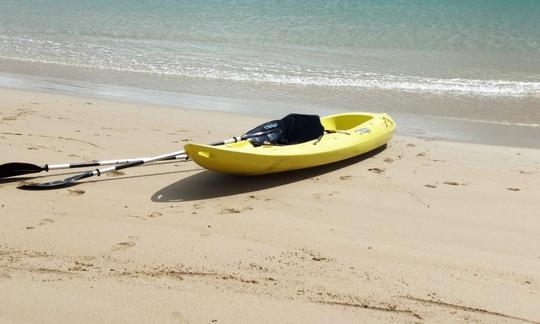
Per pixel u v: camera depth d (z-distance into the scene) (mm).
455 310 3971
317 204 5781
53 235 4898
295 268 4477
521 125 8664
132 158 6961
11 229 4984
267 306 3930
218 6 17406
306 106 9461
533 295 4184
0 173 5984
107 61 12047
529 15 16172
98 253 4613
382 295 4129
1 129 7781
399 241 5016
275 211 5574
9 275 4203
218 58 12258
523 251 4883
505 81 10852
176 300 3967
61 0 18672
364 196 6020
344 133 7199
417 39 13875
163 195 5879
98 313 3781
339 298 4062
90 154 7039
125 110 8961
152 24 15227
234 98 9836
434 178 6586
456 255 4785
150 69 11516
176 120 8547
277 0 18047
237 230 5121
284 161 6309
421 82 10781
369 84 10656
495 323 3834
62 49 12914
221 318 3779
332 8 17094
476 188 6301
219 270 4406
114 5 17828
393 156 7340
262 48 13031
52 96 9656
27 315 3727
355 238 5047
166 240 4879
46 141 7414
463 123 8758
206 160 5844
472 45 13375
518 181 6527
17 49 12844
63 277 4207
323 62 11992
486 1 17922
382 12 16625
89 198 5734
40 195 5762
